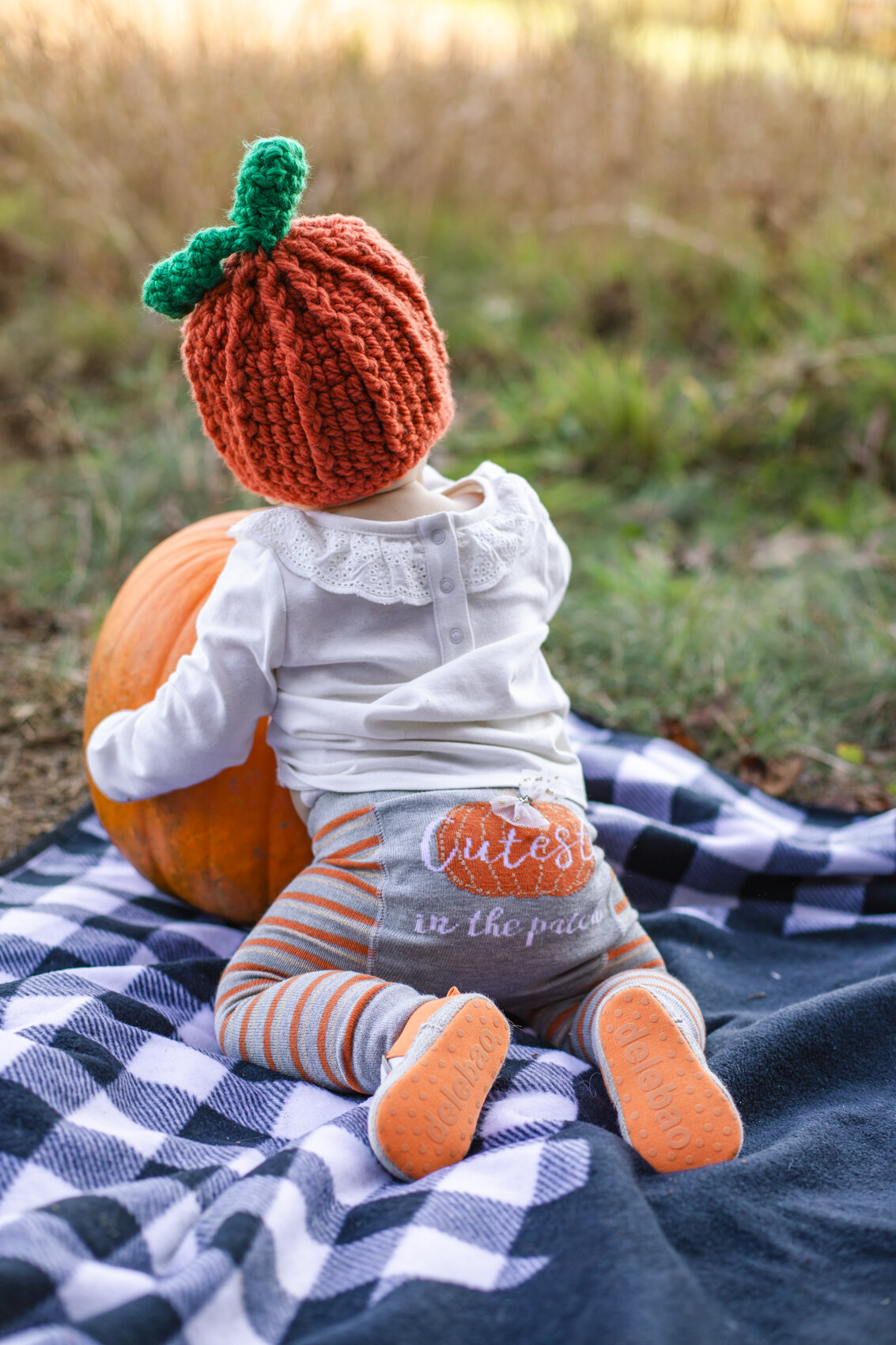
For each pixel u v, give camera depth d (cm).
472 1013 141
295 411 155
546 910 156
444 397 169
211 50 565
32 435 433
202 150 535
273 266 154
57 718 277
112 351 488
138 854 203
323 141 547
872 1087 161
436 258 570
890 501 402
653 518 399
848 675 296
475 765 161
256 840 192
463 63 613
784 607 329
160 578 205
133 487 370
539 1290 118
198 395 164
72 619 320
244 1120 150
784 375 435
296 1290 120
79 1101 141
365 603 162
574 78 593
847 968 198
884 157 520
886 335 443
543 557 179
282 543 163
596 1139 136
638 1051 145
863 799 256
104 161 516
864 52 557
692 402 439
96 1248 117
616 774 241
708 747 275
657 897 220
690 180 557
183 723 170
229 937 201
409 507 169
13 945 182
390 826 157
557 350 498
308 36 589
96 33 550
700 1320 112
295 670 167
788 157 537
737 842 218
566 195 574
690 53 598
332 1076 150
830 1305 119
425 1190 131
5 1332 106
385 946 155
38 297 516
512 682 166
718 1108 140
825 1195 137
